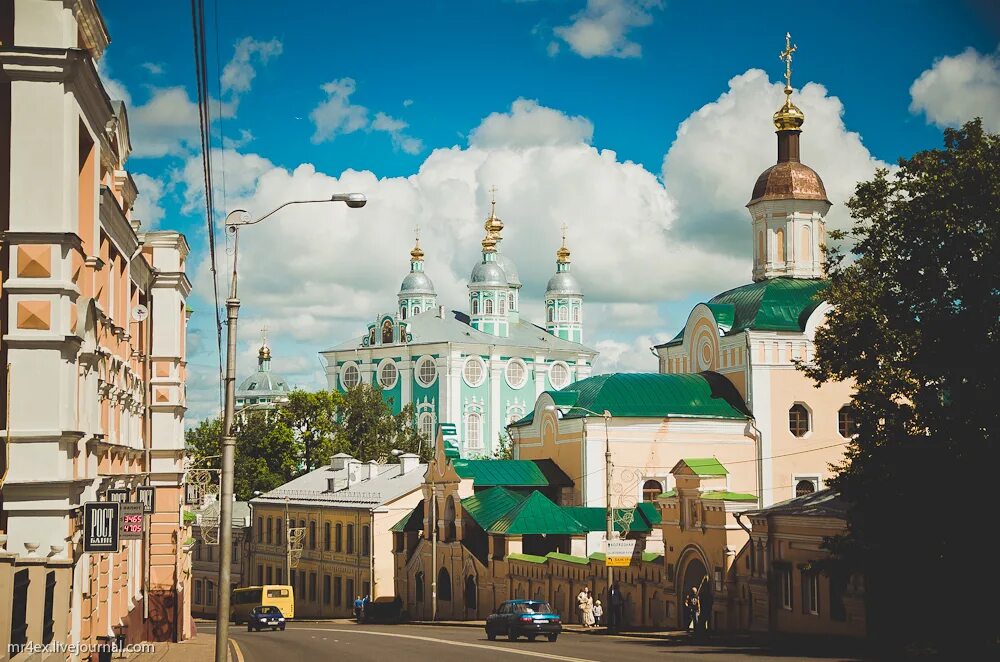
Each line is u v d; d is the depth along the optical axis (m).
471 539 72.88
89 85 23.72
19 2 22.28
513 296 184.88
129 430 36.38
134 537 30.69
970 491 31.08
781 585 42.88
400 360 165.38
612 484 70.62
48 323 22.27
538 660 32.44
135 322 37.91
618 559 51.94
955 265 33.94
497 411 165.62
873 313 35.19
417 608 79.25
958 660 31.06
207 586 114.50
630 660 31.58
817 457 70.88
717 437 71.00
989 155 34.09
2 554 18.92
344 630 60.62
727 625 46.03
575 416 72.62
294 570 100.75
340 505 93.06
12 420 22.11
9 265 22.23
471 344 163.88
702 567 48.91
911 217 35.06
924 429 34.28
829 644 37.56
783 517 42.47
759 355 70.75
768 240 75.00
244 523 112.12
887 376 34.81
